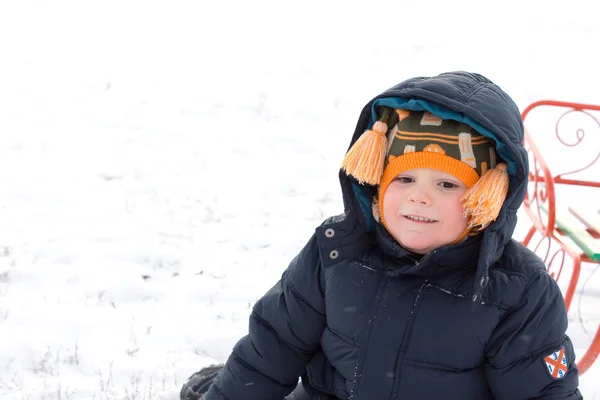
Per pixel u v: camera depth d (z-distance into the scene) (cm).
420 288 225
